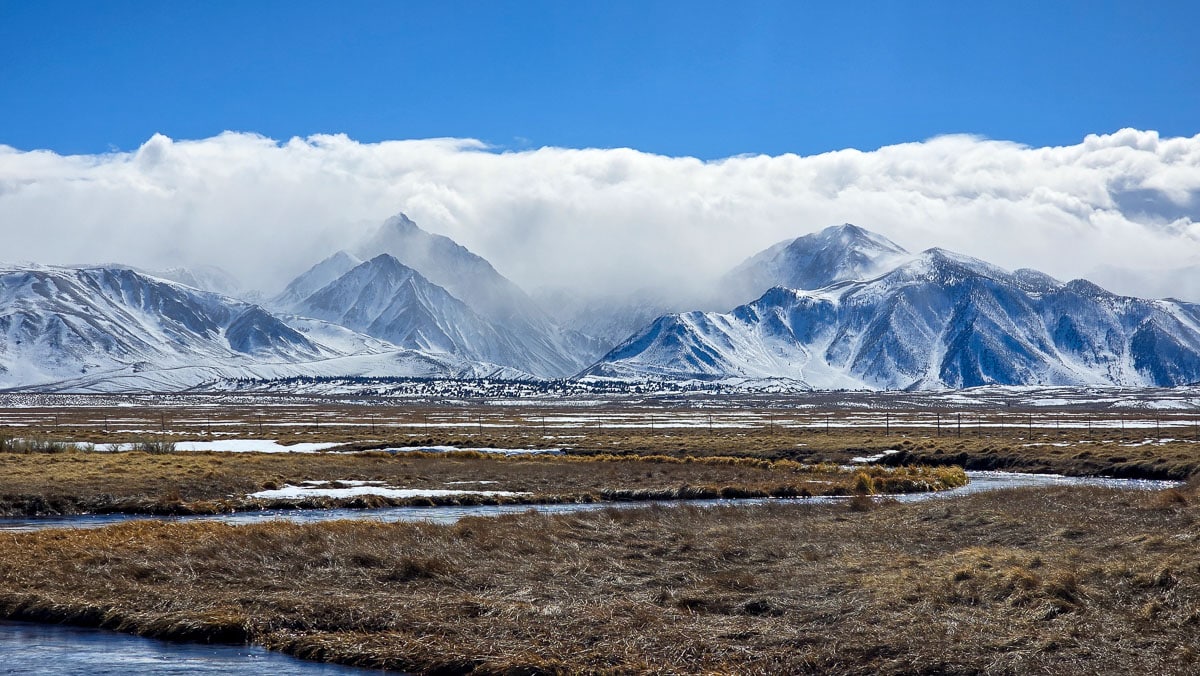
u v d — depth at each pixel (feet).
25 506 172.04
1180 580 87.76
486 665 76.02
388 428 488.85
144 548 116.26
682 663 75.82
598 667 75.46
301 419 639.35
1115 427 512.22
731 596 93.20
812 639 79.87
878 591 92.73
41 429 451.94
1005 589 89.92
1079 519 133.49
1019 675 71.72
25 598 95.61
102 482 193.16
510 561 109.91
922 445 344.28
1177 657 72.74
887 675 73.20
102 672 76.79
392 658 78.74
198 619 87.66
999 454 314.96
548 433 444.96
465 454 302.86
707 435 426.10
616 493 205.87
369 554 110.73
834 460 322.55
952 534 127.95
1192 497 149.07
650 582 100.22
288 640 84.07
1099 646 75.56
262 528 131.75
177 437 396.16
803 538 125.49
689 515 150.71
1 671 76.64
